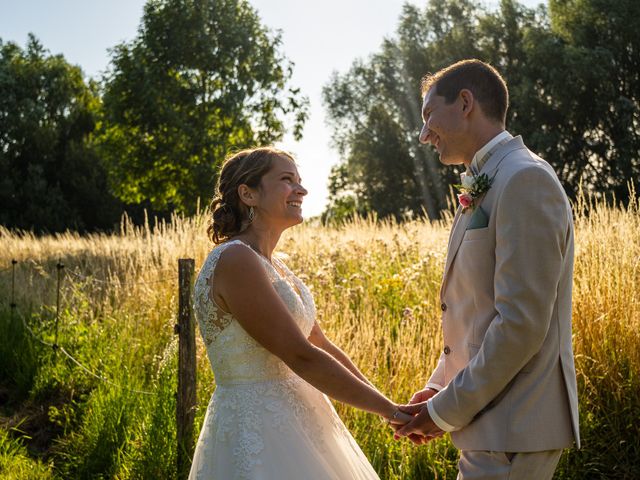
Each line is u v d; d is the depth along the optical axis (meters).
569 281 2.35
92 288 8.26
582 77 23.62
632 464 3.99
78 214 36.38
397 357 4.92
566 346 2.34
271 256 2.73
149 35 21.31
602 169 24.47
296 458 2.48
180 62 21.39
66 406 5.83
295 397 2.60
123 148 21.72
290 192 2.62
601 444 4.03
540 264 2.16
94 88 39.03
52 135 37.47
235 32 21.39
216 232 2.69
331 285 6.45
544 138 24.33
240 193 2.64
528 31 25.75
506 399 2.28
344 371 2.46
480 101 2.46
